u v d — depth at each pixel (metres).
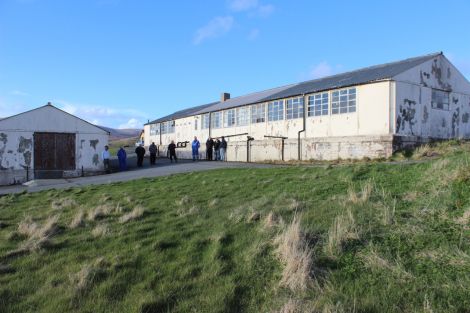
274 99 26.09
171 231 8.22
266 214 8.55
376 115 20.17
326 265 5.95
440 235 6.41
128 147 61.09
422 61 21.55
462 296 4.82
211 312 5.04
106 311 5.22
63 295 5.66
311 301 5.04
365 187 9.60
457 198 7.75
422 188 9.07
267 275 5.93
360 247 6.35
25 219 10.13
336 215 7.99
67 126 25.38
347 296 5.10
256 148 26.91
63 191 16.22
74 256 7.16
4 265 6.91
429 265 5.59
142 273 6.25
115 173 24.84
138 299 5.44
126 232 8.40
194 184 14.66
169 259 6.76
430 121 21.72
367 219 7.45
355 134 21.02
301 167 16.72
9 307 5.43
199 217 9.18
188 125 37.53
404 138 19.42
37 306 5.46
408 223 7.03
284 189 11.25
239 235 7.57
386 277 5.43
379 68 23.91
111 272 6.32
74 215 10.46
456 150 17.41
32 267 6.82
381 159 18.67
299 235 6.71
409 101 20.56
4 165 23.91
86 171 25.69
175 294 5.55
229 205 10.20
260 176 14.70
